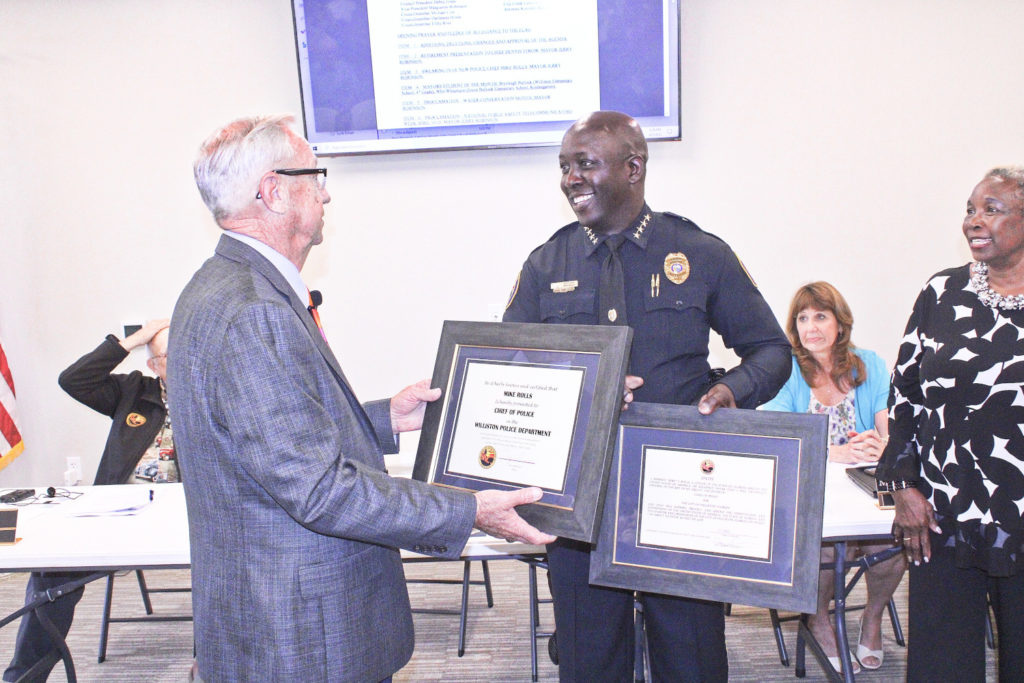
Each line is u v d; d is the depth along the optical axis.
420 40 3.33
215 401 1.05
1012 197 1.42
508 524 1.18
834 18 3.39
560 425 1.24
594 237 1.53
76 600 2.27
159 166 3.55
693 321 1.48
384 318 3.63
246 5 3.46
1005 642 1.53
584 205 1.45
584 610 1.51
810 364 2.54
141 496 2.22
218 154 1.13
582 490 1.18
